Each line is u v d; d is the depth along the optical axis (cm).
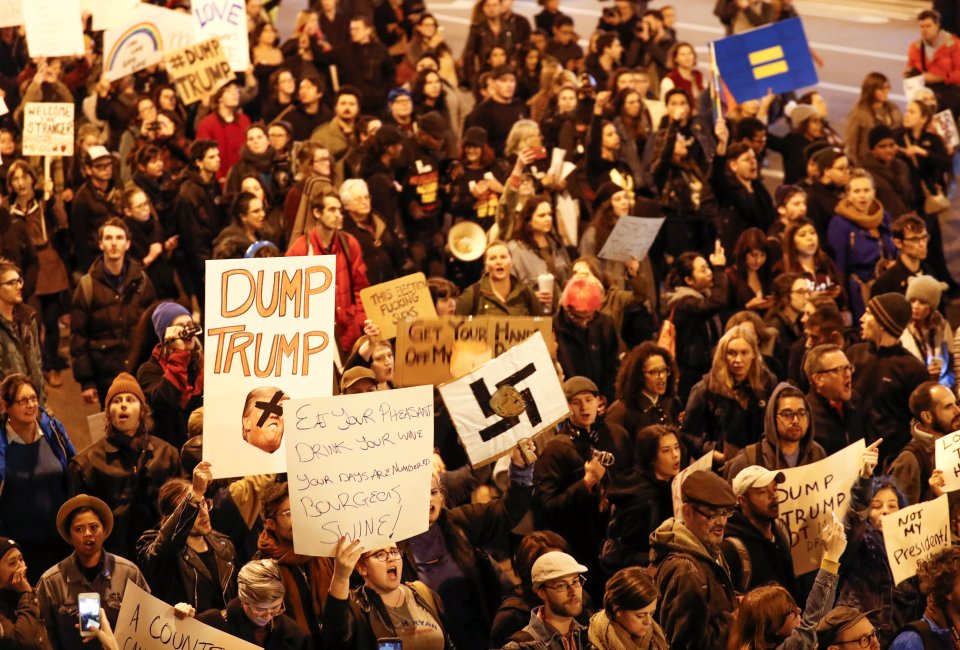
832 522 809
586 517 948
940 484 942
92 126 1727
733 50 1836
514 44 2294
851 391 1132
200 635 729
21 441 943
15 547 767
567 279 1385
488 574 873
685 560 790
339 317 1280
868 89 1961
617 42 2239
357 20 2128
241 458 862
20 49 2241
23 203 1494
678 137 1684
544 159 1642
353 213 1446
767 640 745
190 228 1524
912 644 788
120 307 1313
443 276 1634
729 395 1088
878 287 1415
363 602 770
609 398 1242
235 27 1842
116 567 808
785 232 1402
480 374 925
